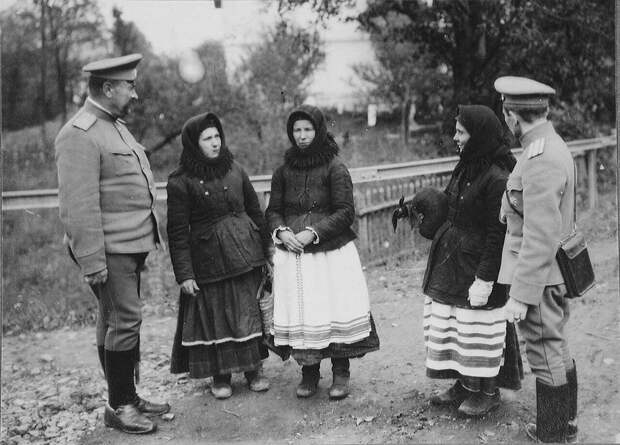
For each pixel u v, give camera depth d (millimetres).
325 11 7941
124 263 3273
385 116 8852
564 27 8289
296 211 3498
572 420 2846
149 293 5984
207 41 7762
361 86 8945
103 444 3223
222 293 3545
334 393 3523
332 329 3412
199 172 3520
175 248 3510
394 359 4102
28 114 8062
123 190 3271
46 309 5754
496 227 2910
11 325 5531
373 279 6012
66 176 3104
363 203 6371
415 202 3252
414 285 5746
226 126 7996
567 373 2820
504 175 2949
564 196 2711
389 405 3434
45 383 4266
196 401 3670
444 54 8500
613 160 8852
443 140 8211
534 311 2744
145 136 8148
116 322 3299
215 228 3527
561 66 8391
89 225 3109
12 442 3357
